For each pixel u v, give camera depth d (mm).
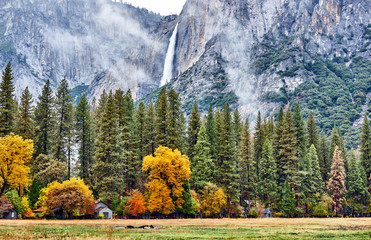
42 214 58281
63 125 74375
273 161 85000
